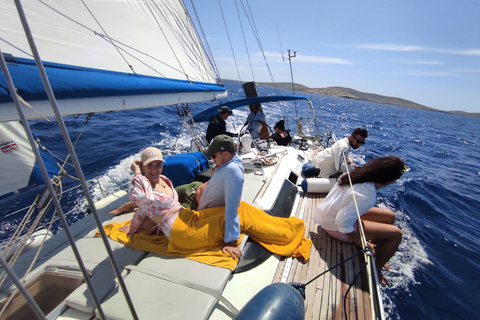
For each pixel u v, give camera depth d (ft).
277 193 9.94
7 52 5.44
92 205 2.45
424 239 14.97
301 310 4.44
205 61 13.89
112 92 6.25
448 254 13.74
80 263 2.46
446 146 57.62
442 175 29.45
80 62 6.73
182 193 8.67
